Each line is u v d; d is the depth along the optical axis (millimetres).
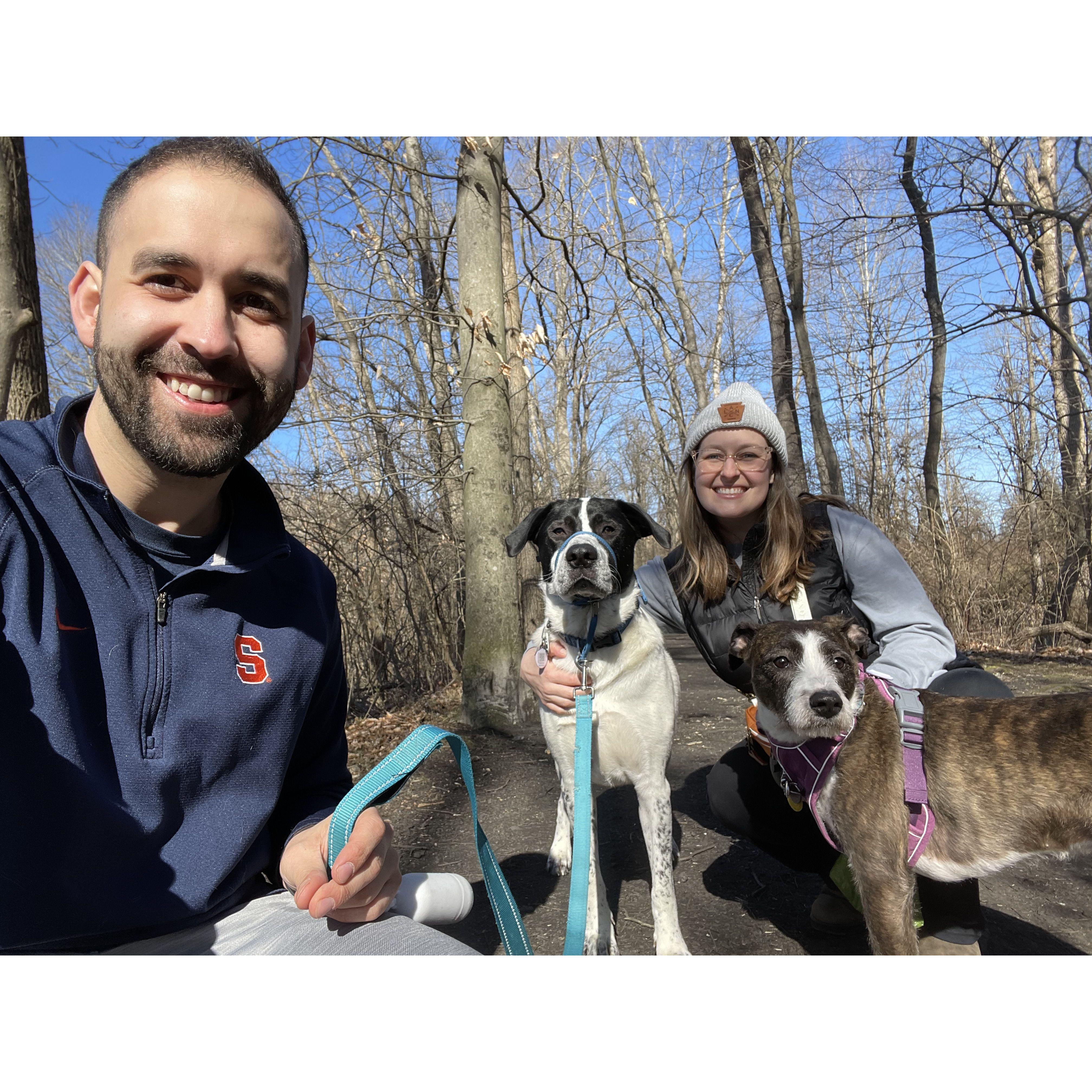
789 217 15930
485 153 6285
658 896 2881
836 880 2658
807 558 3002
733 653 2889
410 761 1625
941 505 11445
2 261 4594
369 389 9188
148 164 1540
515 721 6086
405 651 8539
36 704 1422
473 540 6242
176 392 1555
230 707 1645
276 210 1604
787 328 14922
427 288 10516
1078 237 12297
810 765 2527
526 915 3080
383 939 1570
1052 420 12047
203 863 1594
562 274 18031
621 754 3014
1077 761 2387
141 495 1640
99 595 1556
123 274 1508
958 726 2553
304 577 1915
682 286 20109
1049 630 10438
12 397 4746
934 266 14266
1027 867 3510
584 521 3281
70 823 1434
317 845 1698
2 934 1435
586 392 18562
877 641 2992
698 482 3047
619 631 3074
